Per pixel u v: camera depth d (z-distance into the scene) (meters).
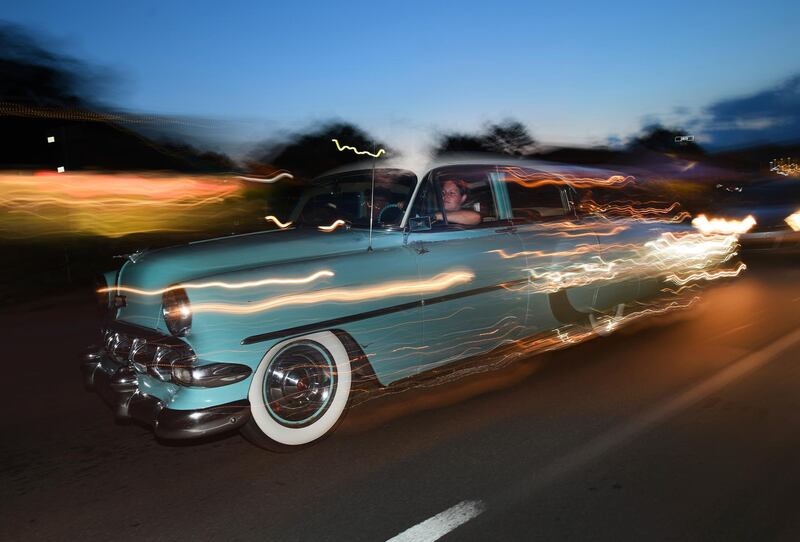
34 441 3.74
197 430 3.04
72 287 9.80
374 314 3.66
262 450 3.50
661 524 2.61
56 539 2.67
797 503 2.74
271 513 2.81
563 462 3.21
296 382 3.39
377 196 4.17
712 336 5.45
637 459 3.21
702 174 7.87
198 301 3.09
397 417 3.90
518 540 2.53
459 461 3.26
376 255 3.77
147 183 15.91
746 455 3.21
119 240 14.00
